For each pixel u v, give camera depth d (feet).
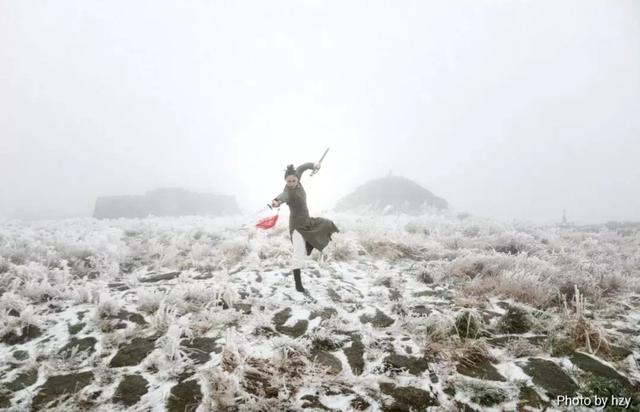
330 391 9.66
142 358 10.95
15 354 11.18
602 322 13.30
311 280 17.34
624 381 9.87
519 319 12.69
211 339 11.98
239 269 19.33
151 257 22.15
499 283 16.25
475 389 9.53
